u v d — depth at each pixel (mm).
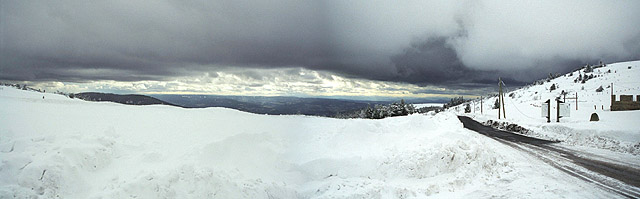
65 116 10062
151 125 10383
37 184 5668
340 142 11461
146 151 7934
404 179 9359
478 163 10203
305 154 10102
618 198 7957
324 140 11688
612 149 15531
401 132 13594
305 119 18359
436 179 9289
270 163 9086
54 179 5855
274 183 7980
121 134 8789
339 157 9734
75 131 8133
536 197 7984
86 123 9258
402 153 10094
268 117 18297
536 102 60469
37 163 5914
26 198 5332
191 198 6387
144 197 5977
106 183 6312
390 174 9523
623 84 68062
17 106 12555
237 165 8289
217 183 6898
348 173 9305
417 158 9789
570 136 19922
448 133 11828
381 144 11711
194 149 8000
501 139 19953
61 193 5801
